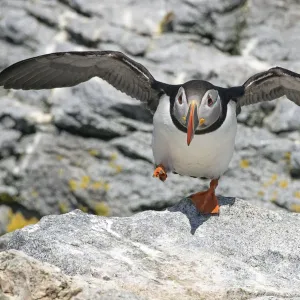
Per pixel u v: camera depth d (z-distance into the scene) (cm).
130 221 1023
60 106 1580
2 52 1650
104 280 881
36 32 1656
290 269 955
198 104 980
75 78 1125
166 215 1040
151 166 1532
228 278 922
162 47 1620
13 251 841
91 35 1628
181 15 1653
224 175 1536
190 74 1589
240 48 1669
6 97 1611
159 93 1070
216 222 1031
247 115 1576
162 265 933
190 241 991
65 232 982
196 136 1002
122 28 1639
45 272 821
